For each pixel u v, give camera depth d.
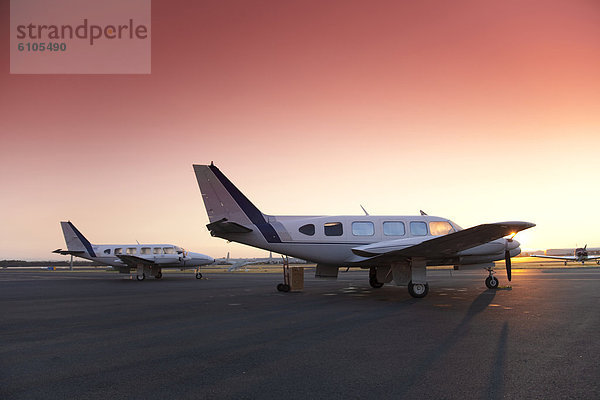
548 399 3.20
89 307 10.26
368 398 3.25
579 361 4.35
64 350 5.20
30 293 15.32
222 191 13.35
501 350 4.90
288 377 3.87
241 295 13.16
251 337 5.92
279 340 5.68
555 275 25.41
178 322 7.48
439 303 10.11
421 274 11.59
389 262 12.77
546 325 6.65
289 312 8.66
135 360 4.63
